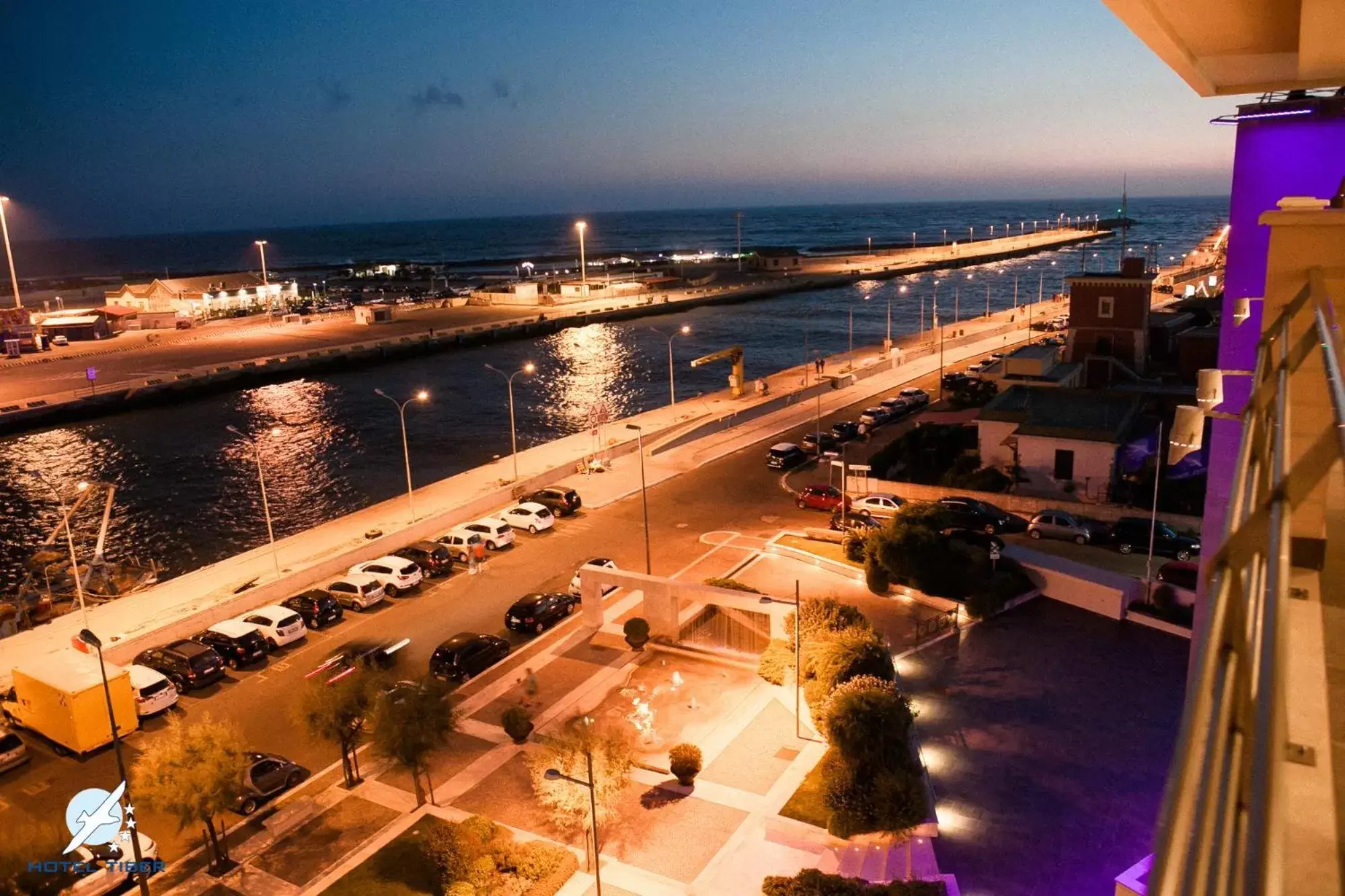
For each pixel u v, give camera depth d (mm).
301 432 86938
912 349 100312
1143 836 25094
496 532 49250
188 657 36188
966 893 23406
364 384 106750
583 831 26969
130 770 31281
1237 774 2480
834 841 25641
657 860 25625
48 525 64688
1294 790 2424
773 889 23219
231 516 65688
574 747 26422
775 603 35594
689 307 163250
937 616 38500
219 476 74188
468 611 42531
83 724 31797
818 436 63812
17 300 128750
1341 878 2141
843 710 27141
